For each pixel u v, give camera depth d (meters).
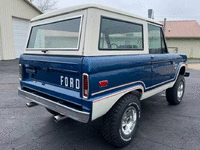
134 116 3.09
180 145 3.05
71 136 3.34
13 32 14.51
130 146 3.01
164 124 3.87
